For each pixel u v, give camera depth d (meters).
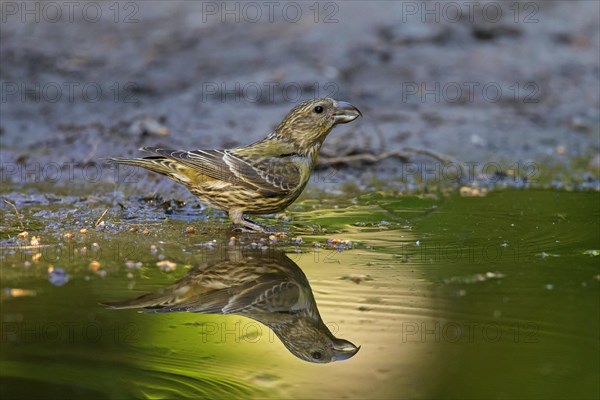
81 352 9.05
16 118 18.97
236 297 10.55
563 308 10.23
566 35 24.48
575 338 9.49
